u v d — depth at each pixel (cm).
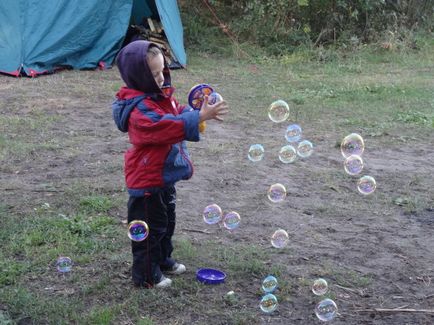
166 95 342
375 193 546
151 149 339
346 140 455
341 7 1434
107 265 394
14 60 1094
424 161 653
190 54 1325
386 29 1457
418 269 407
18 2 1117
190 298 356
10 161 608
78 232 443
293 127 454
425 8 1543
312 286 375
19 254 409
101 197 504
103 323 328
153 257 359
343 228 470
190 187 545
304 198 529
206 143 693
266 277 385
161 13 1190
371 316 348
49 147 655
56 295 358
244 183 562
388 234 461
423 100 948
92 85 1026
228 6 1512
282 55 1345
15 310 339
